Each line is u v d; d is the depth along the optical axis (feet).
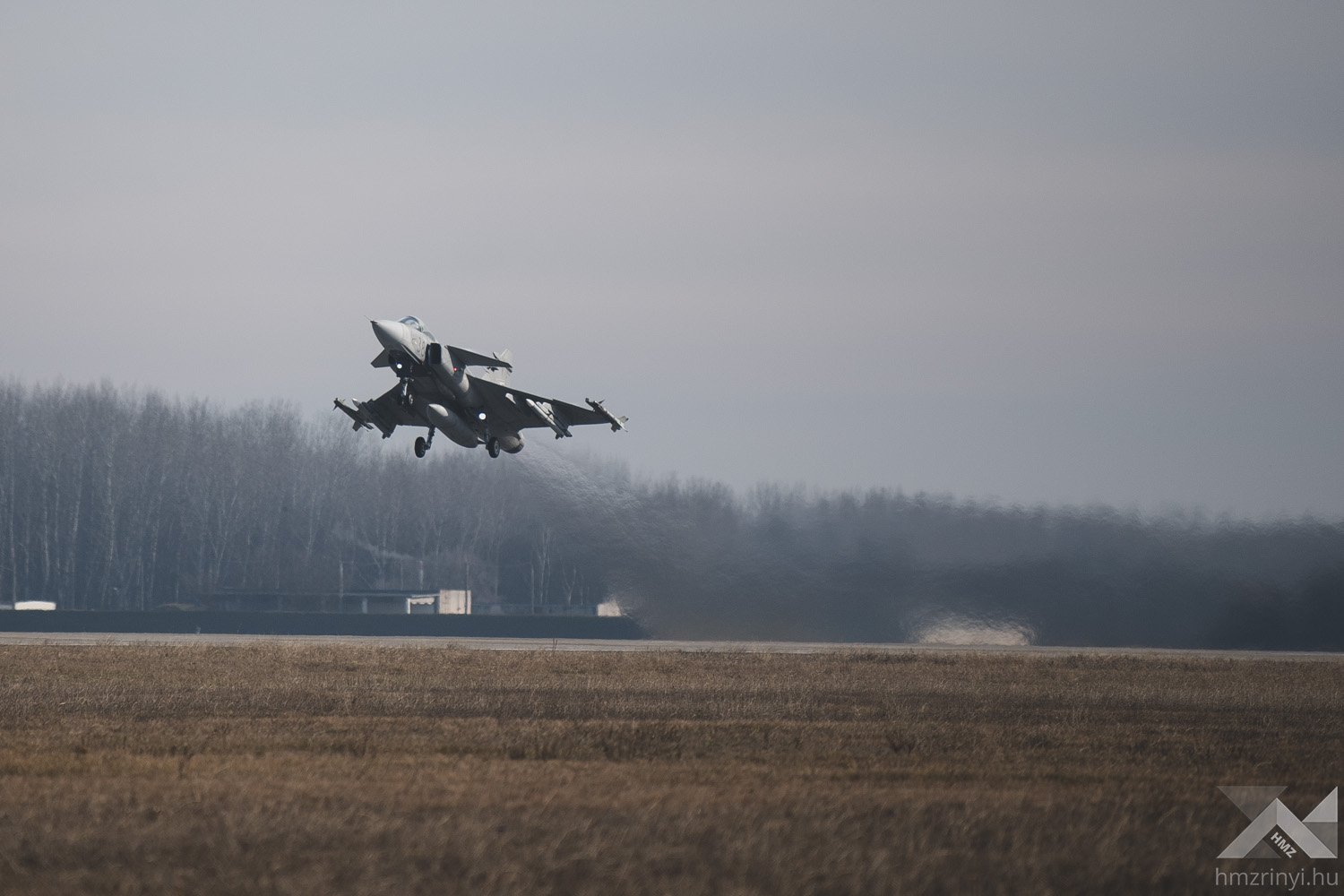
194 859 143.23
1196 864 153.28
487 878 137.18
